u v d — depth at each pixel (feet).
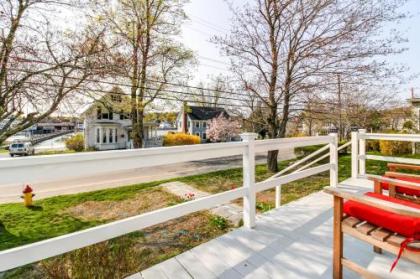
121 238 12.27
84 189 29.53
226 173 34.17
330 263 6.37
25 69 19.25
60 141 85.25
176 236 12.84
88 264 7.80
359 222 5.24
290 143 10.36
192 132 111.96
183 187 26.07
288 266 6.25
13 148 68.28
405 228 4.58
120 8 39.86
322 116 32.01
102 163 5.09
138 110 46.55
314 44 26.18
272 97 29.43
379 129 51.37
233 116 38.45
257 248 7.13
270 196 19.43
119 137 89.04
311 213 9.80
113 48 25.12
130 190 26.50
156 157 5.99
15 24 18.80
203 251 6.99
